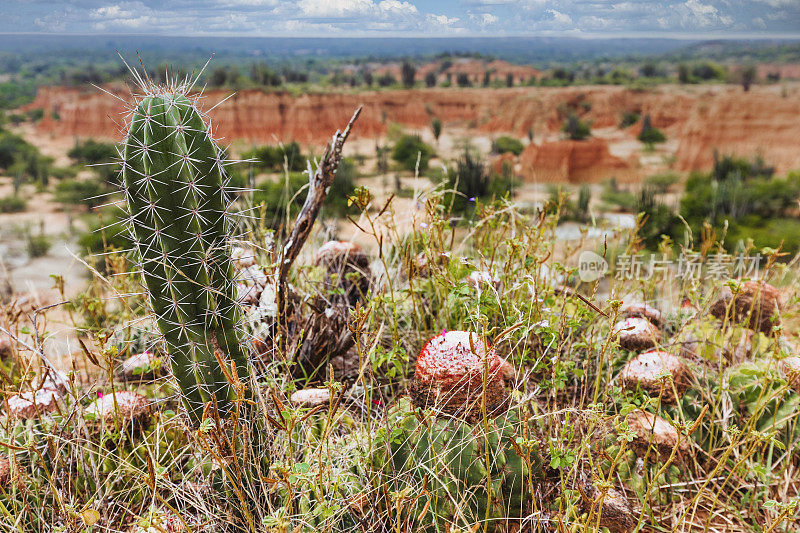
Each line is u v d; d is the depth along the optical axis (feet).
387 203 7.11
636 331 8.01
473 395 5.96
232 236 6.03
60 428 6.64
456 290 6.70
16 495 6.25
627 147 261.65
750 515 6.66
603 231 9.34
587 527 5.22
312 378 8.20
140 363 7.68
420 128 296.71
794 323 9.72
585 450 6.47
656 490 6.48
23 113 261.03
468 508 5.65
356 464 6.12
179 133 5.40
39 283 36.99
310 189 7.44
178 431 6.80
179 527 5.57
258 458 5.91
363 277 9.24
